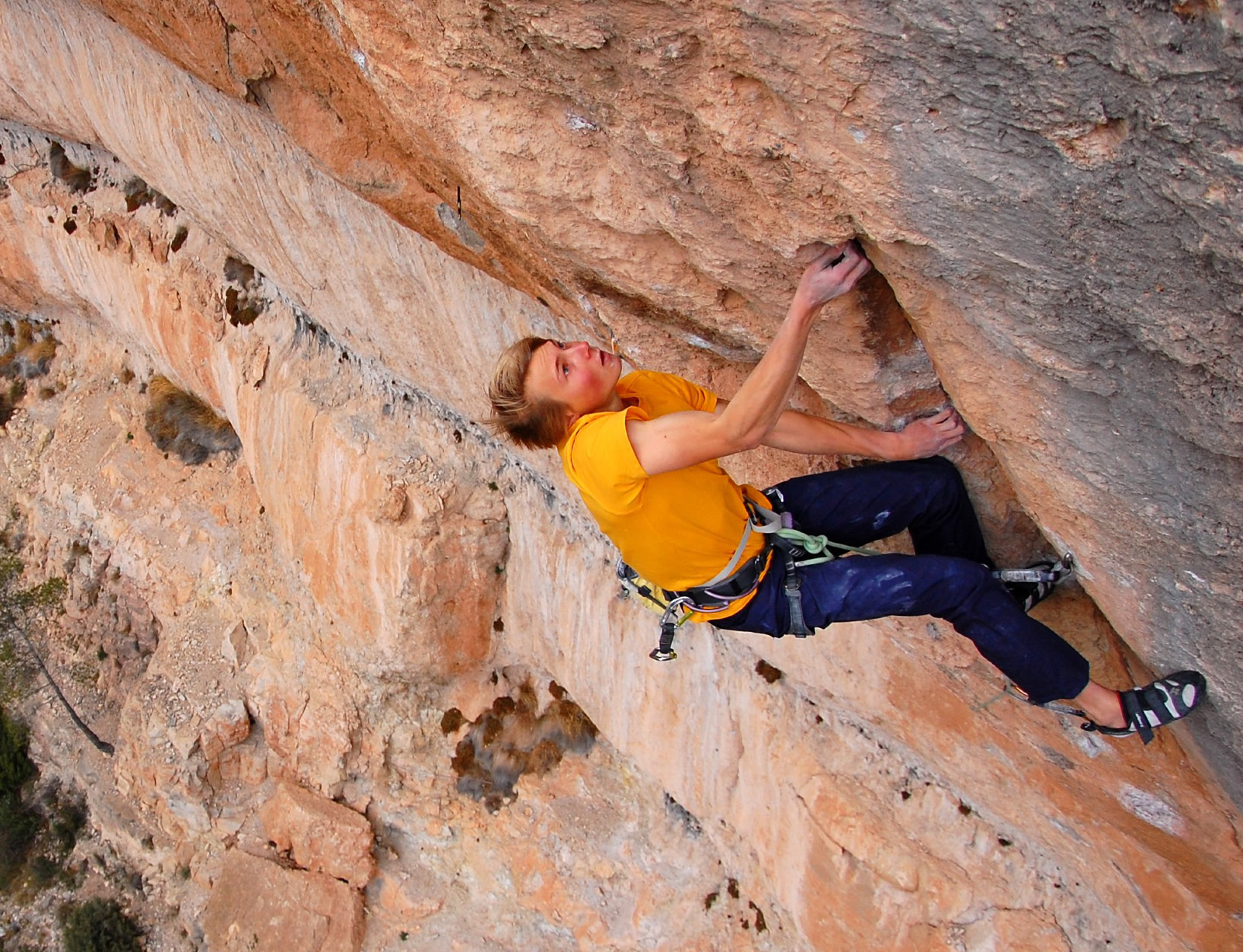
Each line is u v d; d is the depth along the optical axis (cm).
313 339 1112
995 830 655
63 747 1550
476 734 1127
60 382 1736
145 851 1387
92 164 1381
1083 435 292
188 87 812
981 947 652
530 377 307
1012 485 374
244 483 1416
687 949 970
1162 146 204
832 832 718
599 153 345
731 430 285
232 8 533
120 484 1523
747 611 339
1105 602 359
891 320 337
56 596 1605
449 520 984
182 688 1295
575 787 1095
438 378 896
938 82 225
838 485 380
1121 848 543
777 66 249
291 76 569
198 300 1241
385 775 1160
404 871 1134
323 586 1121
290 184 805
